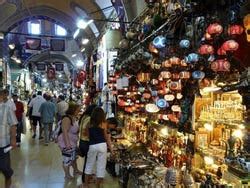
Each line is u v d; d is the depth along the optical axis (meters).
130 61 4.68
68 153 4.71
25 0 10.48
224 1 2.32
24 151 6.83
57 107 8.95
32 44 12.98
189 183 2.98
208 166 3.32
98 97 9.56
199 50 2.55
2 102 3.73
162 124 4.52
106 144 4.14
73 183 4.47
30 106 8.88
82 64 17.28
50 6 11.25
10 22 11.55
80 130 4.44
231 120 3.16
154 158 4.48
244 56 2.39
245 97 2.55
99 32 9.62
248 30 2.18
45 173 4.99
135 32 4.96
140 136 5.48
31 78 22.42
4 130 3.64
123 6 6.35
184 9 2.88
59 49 13.03
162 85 3.87
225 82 2.93
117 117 7.24
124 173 4.21
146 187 3.44
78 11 10.22
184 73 3.14
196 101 3.57
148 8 4.77
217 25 2.30
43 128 8.12
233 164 2.62
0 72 11.09
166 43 3.22
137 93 5.37
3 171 3.71
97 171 4.04
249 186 2.43
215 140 3.51
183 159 3.75
